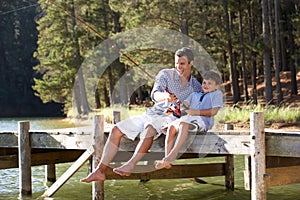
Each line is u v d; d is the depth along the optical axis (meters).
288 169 6.16
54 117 46.75
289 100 26.30
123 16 24.41
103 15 30.09
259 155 5.70
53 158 8.49
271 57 33.00
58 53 32.22
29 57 54.56
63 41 31.78
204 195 8.01
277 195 7.89
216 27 24.73
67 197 7.88
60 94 32.69
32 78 53.16
